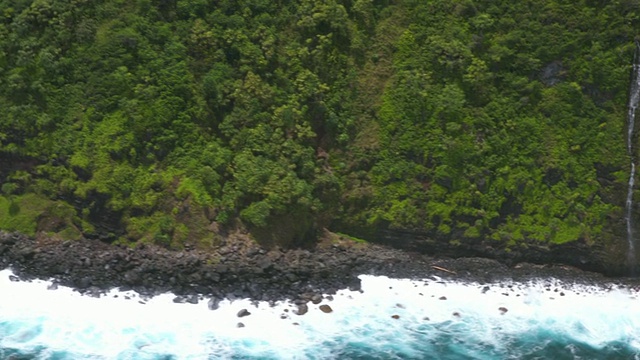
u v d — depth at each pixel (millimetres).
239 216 38312
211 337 33625
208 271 36562
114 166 37844
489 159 40281
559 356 34531
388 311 36375
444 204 40094
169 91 38781
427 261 40031
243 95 39500
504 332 35844
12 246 36750
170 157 38500
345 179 40312
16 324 33219
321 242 39531
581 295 39031
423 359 33562
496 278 39469
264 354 32875
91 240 37531
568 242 40094
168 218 37594
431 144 40312
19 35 39250
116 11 39812
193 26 39969
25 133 38250
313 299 36344
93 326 33562
